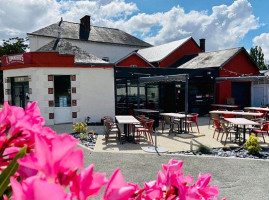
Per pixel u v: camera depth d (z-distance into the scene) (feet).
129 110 49.55
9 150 2.19
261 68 165.48
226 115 47.83
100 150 28.63
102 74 47.65
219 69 65.51
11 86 48.08
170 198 2.22
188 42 94.53
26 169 1.93
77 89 45.65
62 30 98.32
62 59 44.09
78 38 98.99
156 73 54.13
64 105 45.50
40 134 1.91
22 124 2.10
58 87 44.96
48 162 1.40
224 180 19.93
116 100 51.08
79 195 1.47
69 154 1.42
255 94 74.28
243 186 18.83
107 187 1.61
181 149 29.43
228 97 67.72
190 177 2.56
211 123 51.11
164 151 28.14
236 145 31.65
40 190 1.12
